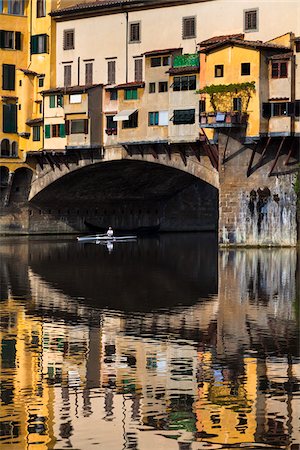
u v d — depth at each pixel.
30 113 119.56
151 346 49.50
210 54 96.88
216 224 130.00
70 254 96.88
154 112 105.38
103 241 114.94
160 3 105.56
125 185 121.50
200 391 41.34
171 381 42.78
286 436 36.50
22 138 119.88
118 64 110.19
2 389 41.75
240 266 82.88
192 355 47.44
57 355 47.53
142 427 37.44
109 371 44.47
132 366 45.44
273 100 94.38
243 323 55.44
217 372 44.28
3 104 119.62
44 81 118.00
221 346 49.41
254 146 95.06
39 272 80.06
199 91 96.12
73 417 38.47
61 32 116.38
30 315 58.19
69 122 113.38
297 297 64.75
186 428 37.22
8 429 37.22
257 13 98.50
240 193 96.00
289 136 93.75
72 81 115.25
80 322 55.94
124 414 38.66
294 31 96.19
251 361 46.22
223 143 95.94
